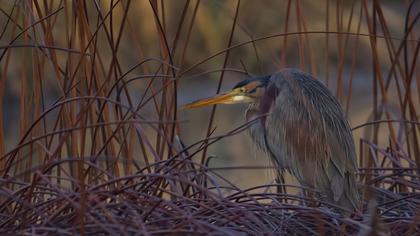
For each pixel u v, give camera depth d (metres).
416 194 8.15
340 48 10.40
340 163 9.42
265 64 23.64
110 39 9.07
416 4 28.80
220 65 23.45
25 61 9.40
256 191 14.70
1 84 9.27
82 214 6.12
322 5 24.06
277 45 24.41
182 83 23.97
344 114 10.45
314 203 7.54
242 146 18.66
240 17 24.19
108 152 9.27
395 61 10.18
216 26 23.33
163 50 9.62
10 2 18.64
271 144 10.16
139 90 20.72
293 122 9.77
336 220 7.64
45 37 9.02
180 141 9.59
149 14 21.23
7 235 6.33
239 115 22.59
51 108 7.79
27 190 7.67
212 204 7.47
